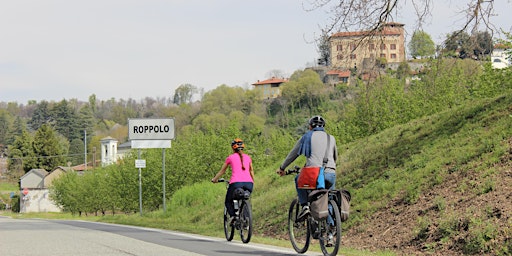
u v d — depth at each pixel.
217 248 18.88
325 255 15.42
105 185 95.75
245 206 20.92
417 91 56.78
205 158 72.06
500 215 19.09
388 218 25.20
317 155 15.71
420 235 21.23
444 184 25.23
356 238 24.88
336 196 15.34
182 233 26.97
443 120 35.31
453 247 19.03
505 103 32.03
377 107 55.84
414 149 32.56
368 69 28.88
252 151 80.50
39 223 41.69
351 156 39.03
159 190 70.56
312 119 16.14
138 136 46.00
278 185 44.03
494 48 29.00
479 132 29.30
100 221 47.66
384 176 30.70
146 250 18.33
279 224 32.56
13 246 20.05
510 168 23.08
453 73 52.28
